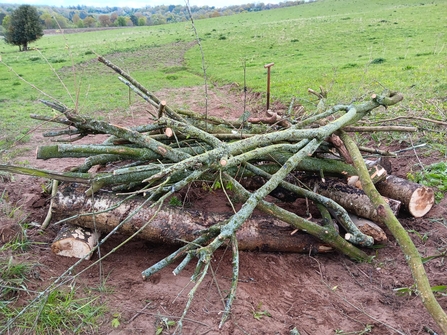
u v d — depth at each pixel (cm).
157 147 357
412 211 408
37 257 361
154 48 2780
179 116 403
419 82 952
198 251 292
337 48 1930
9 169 331
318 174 428
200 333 281
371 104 423
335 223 387
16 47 3278
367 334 287
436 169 495
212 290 326
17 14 2875
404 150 513
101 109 1095
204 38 3050
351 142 384
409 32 2147
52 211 367
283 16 4938
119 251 387
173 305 308
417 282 267
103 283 330
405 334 283
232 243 314
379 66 1288
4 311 293
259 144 355
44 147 359
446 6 3325
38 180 549
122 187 395
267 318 299
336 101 861
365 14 3522
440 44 1658
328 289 335
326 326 294
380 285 338
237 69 1647
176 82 1551
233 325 289
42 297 289
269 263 364
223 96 1242
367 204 386
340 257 378
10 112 1062
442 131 598
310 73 1316
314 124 454
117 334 279
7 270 328
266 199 471
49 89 1470
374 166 406
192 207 464
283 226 376
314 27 2903
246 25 3944
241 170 400
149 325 288
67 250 363
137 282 335
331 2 6084
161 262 307
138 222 363
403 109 711
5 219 425
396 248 381
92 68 2017
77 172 400
